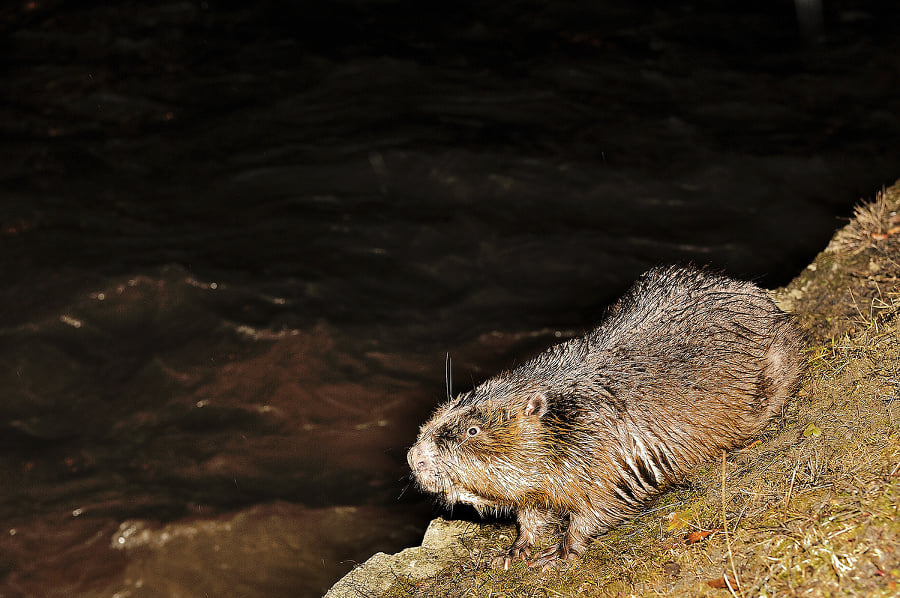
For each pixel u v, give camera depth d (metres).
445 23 12.46
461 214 8.75
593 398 4.14
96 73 11.49
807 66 10.96
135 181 9.37
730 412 4.21
